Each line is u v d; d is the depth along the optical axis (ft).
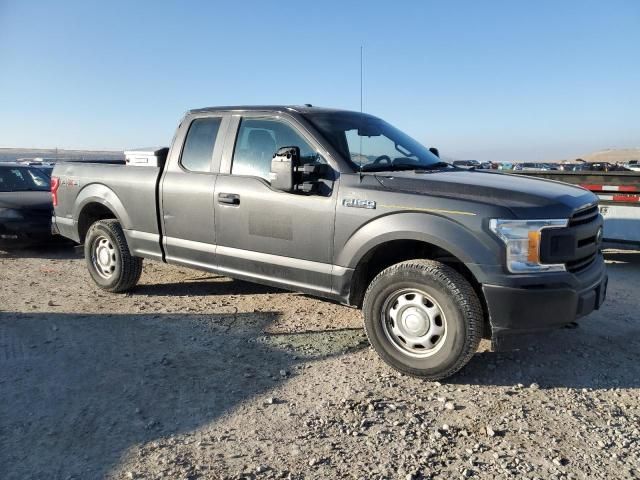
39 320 17.71
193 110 18.51
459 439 10.86
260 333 16.58
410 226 13.11
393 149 16.87
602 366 14.35
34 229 29.81
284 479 9.55
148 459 10.11
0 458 10.15
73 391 12.78
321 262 14.82
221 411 11.90
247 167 16.65
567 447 10.57
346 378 13.55
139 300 19.99
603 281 14.05
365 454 10.33
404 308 13.44
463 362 12.79
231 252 16.76
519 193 12.84
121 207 19.72
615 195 26.76
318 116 16.25
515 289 12.18
